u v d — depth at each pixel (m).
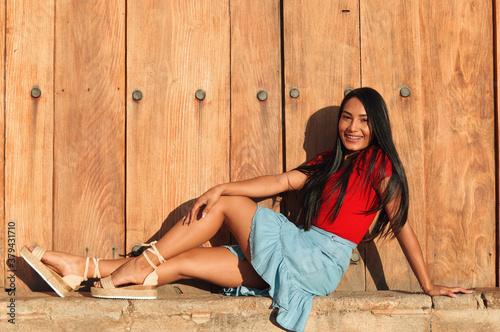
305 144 2.62
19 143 2.57
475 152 2.63
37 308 2.23
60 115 2.59
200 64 2.63
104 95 2.61
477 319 2.31
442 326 2.30
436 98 2.64
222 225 2.63
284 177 2.46
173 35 2.63
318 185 2.38
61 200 2.58
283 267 2.26
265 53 2.64
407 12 2.63
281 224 2.36
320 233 2.34
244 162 2.62
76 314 2.23
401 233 2.36
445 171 2.63
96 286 2.29
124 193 2.61
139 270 2.29
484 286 2.61
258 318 2.26
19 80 2.57
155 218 2.60
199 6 2.63
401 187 2.31
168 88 2.62
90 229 2.59
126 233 2.58
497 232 2.62
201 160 2.62
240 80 2.63
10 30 2.58
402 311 2.30
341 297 2.30
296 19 2.63
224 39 2.63
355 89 2.45
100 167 2.60
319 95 2.63
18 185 2.56
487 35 2.64
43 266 2.29
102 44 2.62
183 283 2.56
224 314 2.26
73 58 2.60
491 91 2.64
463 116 2.64
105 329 2.23
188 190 2.61
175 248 2.30
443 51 2.64
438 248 2.62
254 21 2.64
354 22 2.63
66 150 2.59
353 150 2.42
